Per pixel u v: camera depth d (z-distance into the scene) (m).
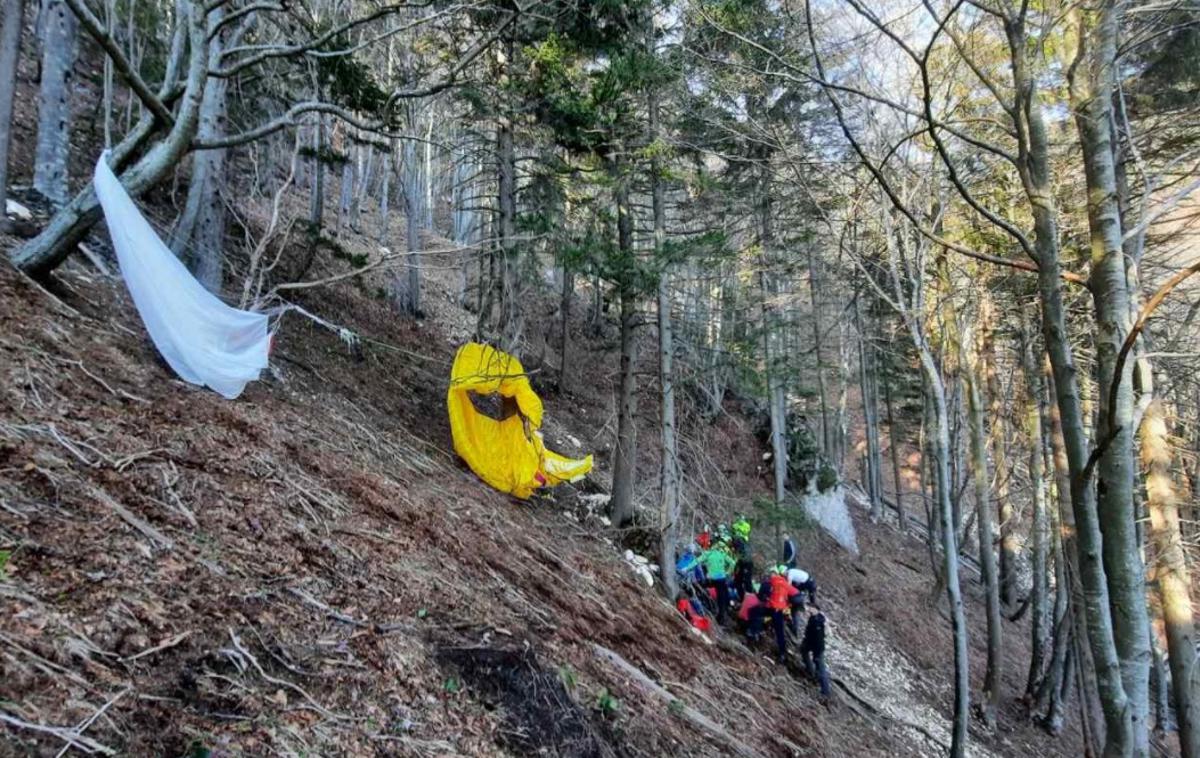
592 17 8.68
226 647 2.96
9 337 4.34
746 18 5.59
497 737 3.55
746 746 5.78
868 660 11.61
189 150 5.43
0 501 2.95
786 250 11.54
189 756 2.37
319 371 8.44
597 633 6.11
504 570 6.11
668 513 8.92
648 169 8.84
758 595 9.72
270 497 4.48
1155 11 3.55
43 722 2.14
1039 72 3.63
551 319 18.17
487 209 9.97
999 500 17.64
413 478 7.01
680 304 10.30
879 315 10.77
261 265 10.10
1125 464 3.10
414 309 14.17
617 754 4.25
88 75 11.70
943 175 6.67
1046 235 3.19
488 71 9.59
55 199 7.58
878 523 20.48
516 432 9.36
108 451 3.85
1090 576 3.10
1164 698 13.95
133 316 6.12
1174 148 5.61
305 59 8.41
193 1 5.27
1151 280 7.84
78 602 2.67
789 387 13.36
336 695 3.11
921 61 3.04
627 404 10.09
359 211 21.02
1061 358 3.19
